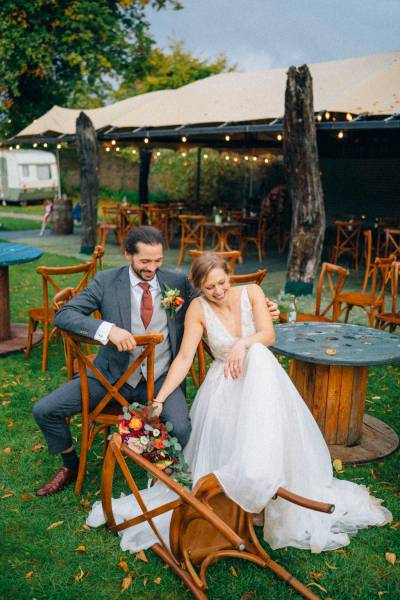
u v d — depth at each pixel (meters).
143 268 3.00
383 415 4.34
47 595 2.43
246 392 2.65
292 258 8.24
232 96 10.53
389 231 9.66
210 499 2.46
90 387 3.14
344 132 12.08
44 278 4.95
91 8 20.56
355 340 3.84
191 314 3.08
